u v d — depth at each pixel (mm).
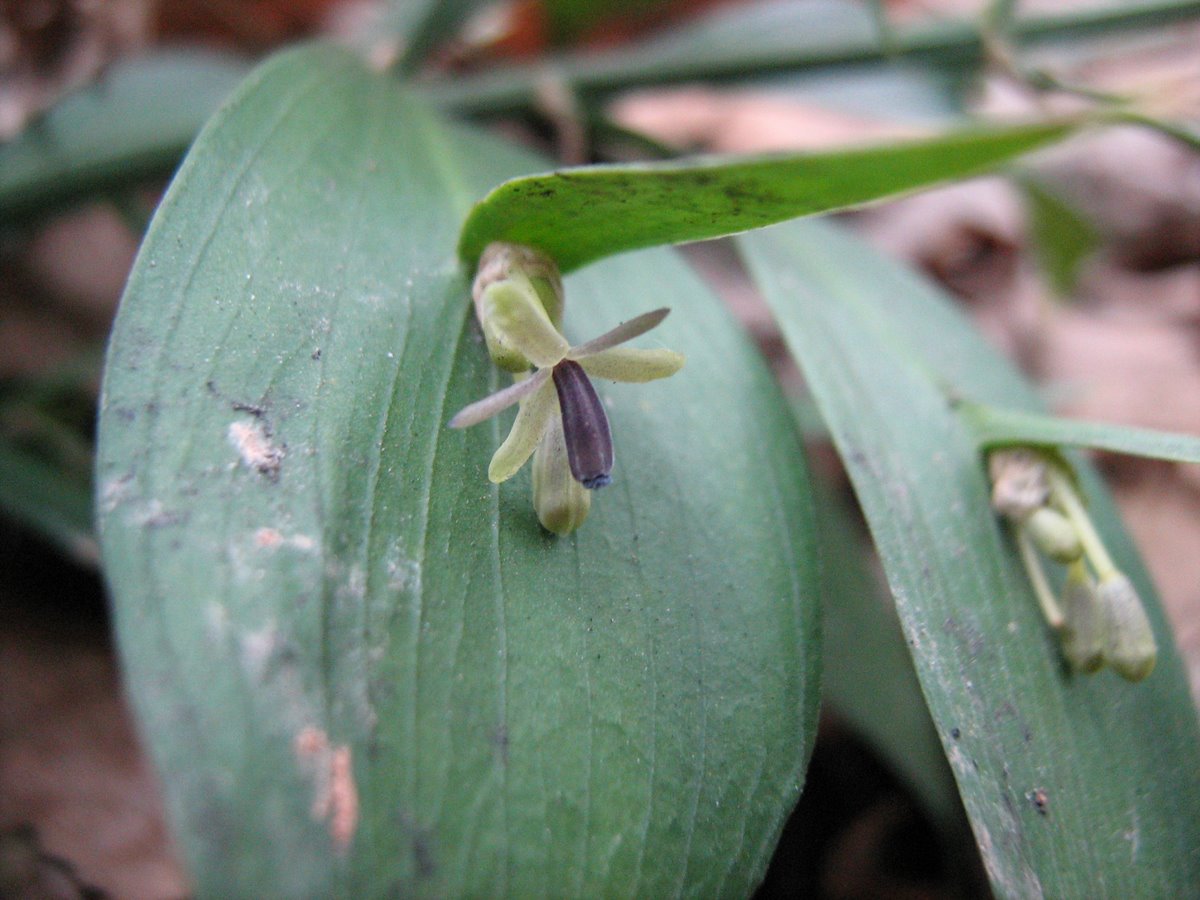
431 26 88
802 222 76
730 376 56
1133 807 48
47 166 86
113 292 113
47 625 77
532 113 102
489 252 47
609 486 47
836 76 116
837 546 76
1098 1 125
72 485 74
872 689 70
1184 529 103
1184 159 156
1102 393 121
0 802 67
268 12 132
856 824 81
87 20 121
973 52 100
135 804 70
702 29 105
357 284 46
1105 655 50
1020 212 120
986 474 56
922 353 65
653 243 48
